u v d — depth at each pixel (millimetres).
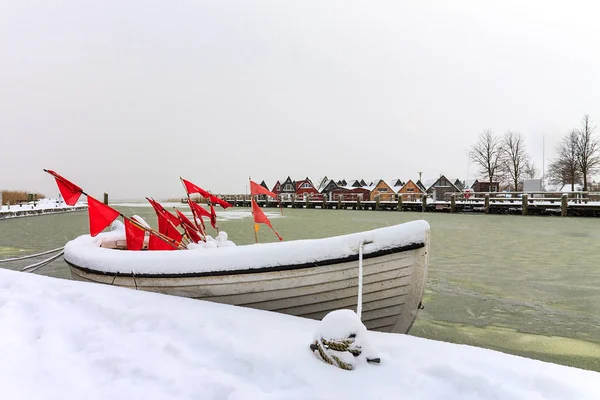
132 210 32812
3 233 14750
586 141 38469
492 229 15430
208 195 5695
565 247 10539
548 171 46406
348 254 3178
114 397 2037
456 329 4535
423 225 3162
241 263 3412
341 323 2359
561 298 5715
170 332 2812
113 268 3967
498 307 5316
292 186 57938
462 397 2031
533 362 2453
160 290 3775
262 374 2244
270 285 3400
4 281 3891
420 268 3236
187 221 5305
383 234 3162
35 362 2348
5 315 2969
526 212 23328
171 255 3736
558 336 4305
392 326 3502
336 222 19797
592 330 4465
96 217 4312
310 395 2016
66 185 4160
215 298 3582
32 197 39688
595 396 2033
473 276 7090
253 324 2922
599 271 7484
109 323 2990
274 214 27688
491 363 2387
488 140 44188
